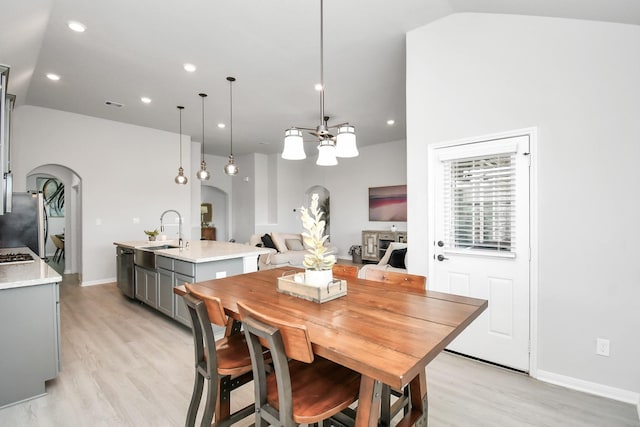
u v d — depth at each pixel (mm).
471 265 2725
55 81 4168
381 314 1492
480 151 2646
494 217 2611
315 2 2625
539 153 2383
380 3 2633
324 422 1638
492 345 2631
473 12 2664
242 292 1902
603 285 2168
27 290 2188
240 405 2139
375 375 986
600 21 2135
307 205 9805
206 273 3314
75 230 6660
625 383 2107
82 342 3121
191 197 7637
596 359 2199
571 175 2264
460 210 2789
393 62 3695
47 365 2246
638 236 2057
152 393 2252
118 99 4820
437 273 2902
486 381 2383
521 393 2223
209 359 1521
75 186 6488
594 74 2172
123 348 2986
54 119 5246
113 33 3078
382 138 7508
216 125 6270
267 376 1515
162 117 5707
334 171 9016
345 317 1451
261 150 8930
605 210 2152
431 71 2926
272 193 9406
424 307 1602
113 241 5836
